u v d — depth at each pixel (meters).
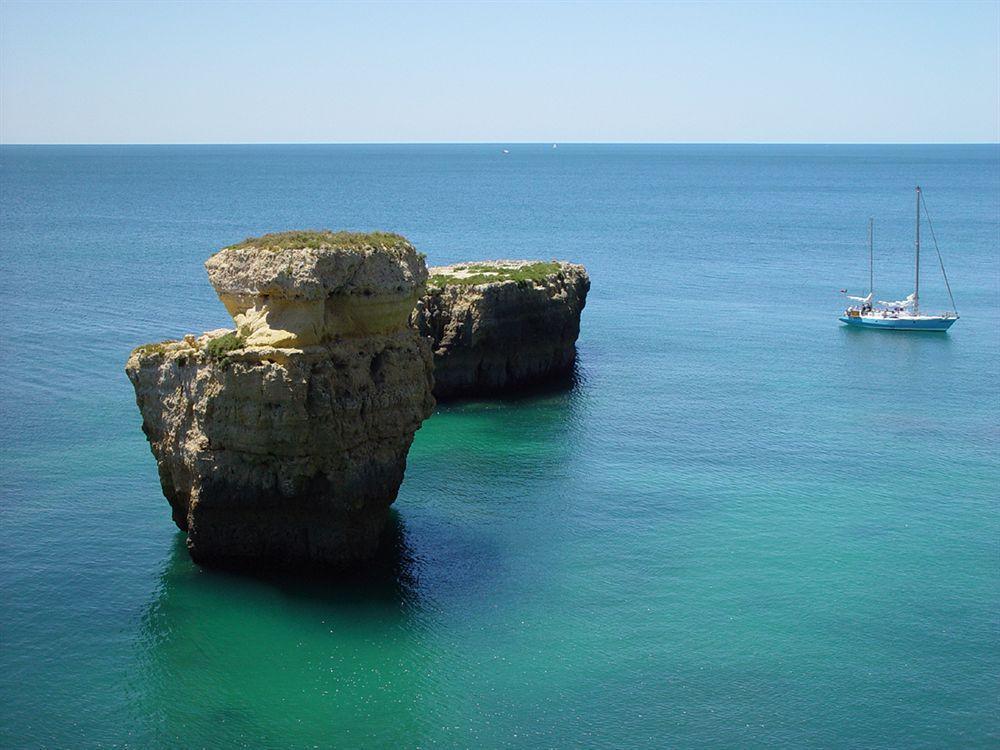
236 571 44.69
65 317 97.31
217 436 42.38
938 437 66.62
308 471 42.62
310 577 44.41
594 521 52.03
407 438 45.97
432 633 41.00
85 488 53.84
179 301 106.56
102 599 42.69
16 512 50.59
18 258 138.62
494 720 35.75
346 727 35.22
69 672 37.84
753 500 55.22
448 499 54.66
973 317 109.69
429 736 34.72
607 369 84.94
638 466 60.38
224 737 34.56
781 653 39.94
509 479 57.84
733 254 163.88
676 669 38.81
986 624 42.22
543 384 79.62
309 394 41.69
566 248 168.12
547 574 46.12
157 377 44.00
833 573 46.59
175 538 47.97
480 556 47.72
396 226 197.12
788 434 67.12
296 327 42.09
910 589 45.12
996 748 34.38
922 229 198.62
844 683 38.00
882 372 85.00
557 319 79.56
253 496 43.25
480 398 75.19
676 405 73.88
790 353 92.19
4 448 59.66
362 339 44.25
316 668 38.59
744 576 46.22
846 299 121.38
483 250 161.12
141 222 193.62
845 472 59.72
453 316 73.75
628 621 42.19
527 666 38.97
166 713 35.72
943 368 86.62
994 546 49.53
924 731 35.25
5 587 43.34
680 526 51.62
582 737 34.78
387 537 49.31
